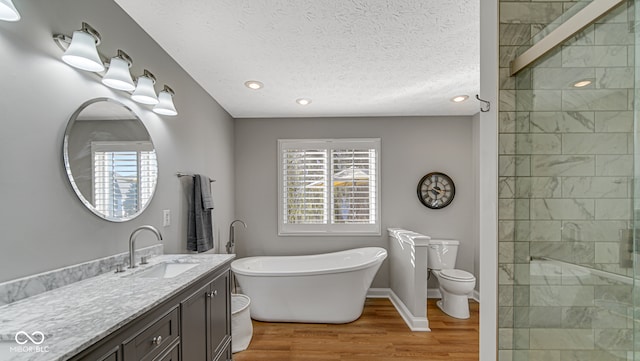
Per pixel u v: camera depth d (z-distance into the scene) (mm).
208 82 2641
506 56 1343
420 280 2820
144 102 1749
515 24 1343
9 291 1056
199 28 1804
